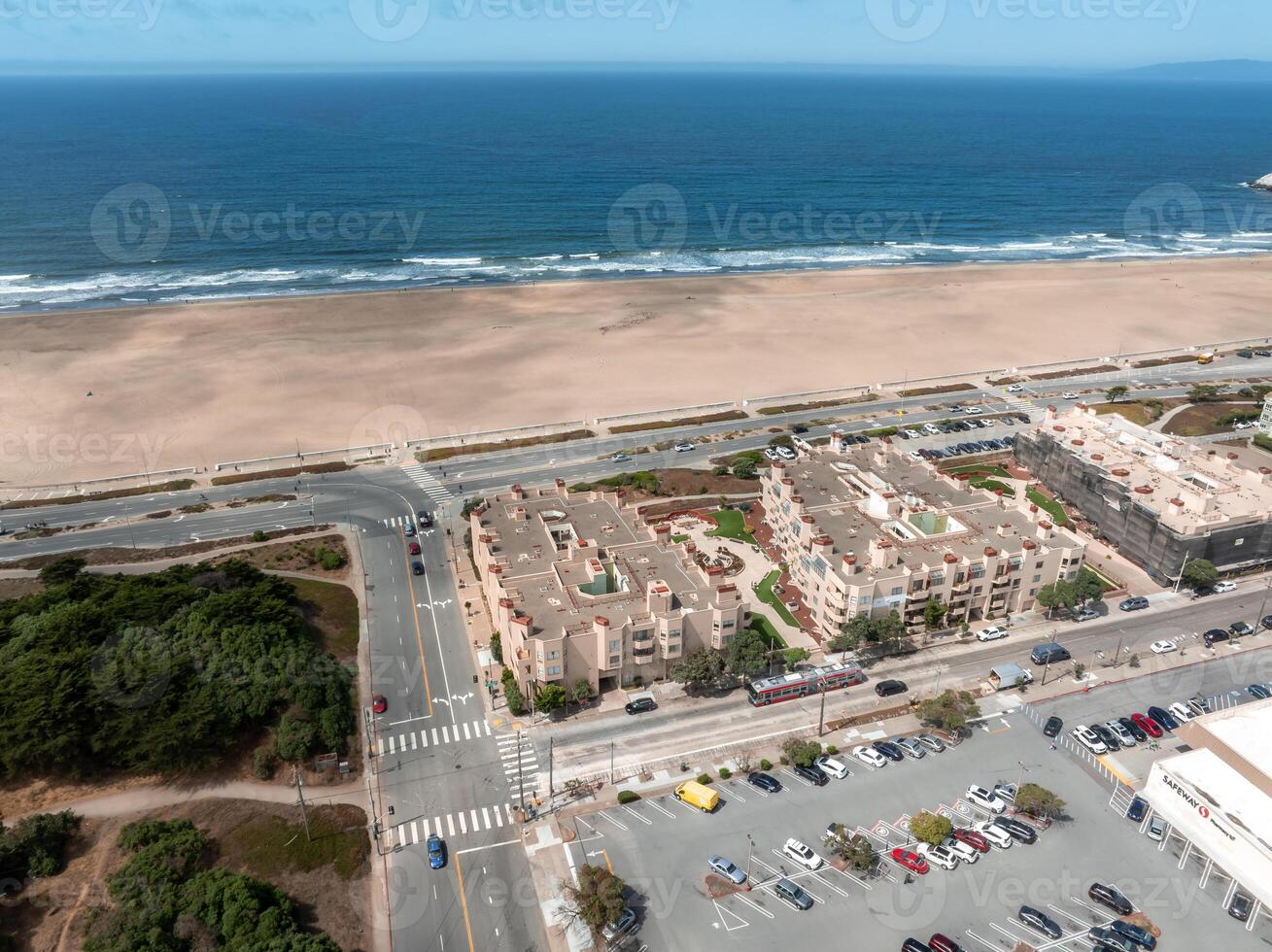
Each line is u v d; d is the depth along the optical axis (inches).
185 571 6205.7
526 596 5600.4
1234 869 4062.5
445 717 5280.5
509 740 5098.4
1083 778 4781.0
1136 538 6840.6
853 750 5000.0
